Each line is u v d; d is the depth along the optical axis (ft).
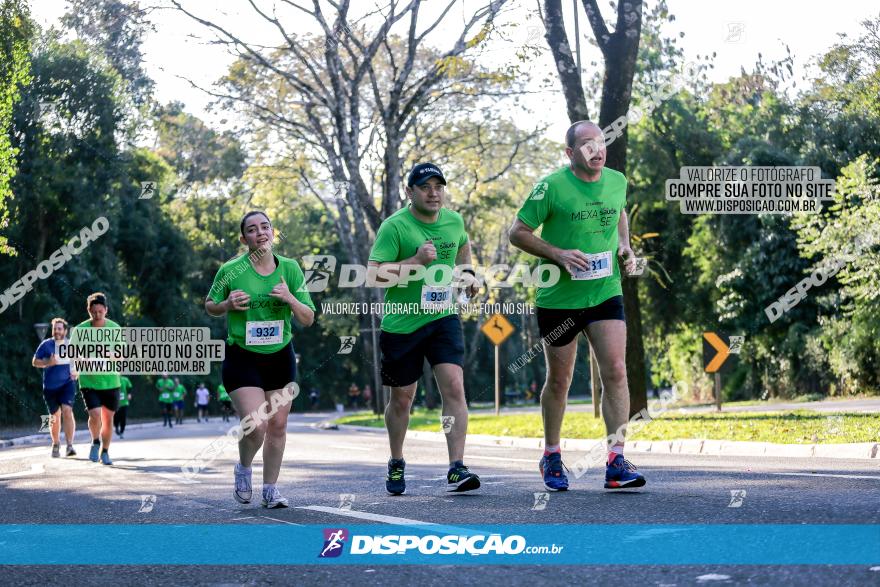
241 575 17.06
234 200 134.82
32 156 131.54
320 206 229.04
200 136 148.66
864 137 101.04
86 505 29.68
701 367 154.71
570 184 26.94
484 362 271.28
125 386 100.83
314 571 17.07
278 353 26.53
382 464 44.80
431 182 28.63
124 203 163.53
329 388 274.16
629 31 68.59
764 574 14.65
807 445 45.21
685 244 144.66
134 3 100.32
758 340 136.05
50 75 122.21
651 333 153.48
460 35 96.84
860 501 21.62
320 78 109.70
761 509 21.09
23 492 35.12
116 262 165.17
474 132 132.57
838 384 123.85
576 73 70.44
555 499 25.00
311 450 62.85
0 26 100.63
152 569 18.08
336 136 116.47
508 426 78.74
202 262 197.57
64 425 56.65
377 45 103.19
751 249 133.08
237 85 108.58
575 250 26.63
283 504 26.61
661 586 14.32
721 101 138.72
